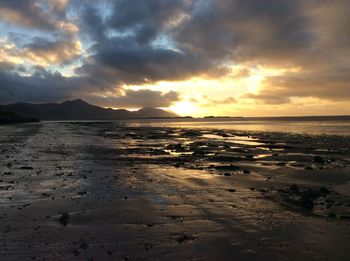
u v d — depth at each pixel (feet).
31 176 64.23
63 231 33.76
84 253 28.37
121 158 98.07
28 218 37.88
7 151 110.01
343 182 62.64
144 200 46.80
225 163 89.56
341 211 42.63
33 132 240.32
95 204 44.32
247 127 379.96
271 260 27.71
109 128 362.33
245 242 31.50
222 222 37.40
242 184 59.77
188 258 27.84
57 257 27.48
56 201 45.50
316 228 35.68
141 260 27.22
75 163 85.05
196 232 34.06
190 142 166.50
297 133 237.66
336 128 310.45
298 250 29.76
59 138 183.52
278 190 54.70
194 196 49.75
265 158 101.14
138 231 34.09
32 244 30.22
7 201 45.24
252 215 40.19
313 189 55.93
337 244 31.22
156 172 72.54
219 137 207.21
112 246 30.04
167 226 35.78
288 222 37.63
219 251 29.32
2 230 33.81
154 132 271.69
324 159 97.96
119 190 53.26
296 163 89.76
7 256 27.58
